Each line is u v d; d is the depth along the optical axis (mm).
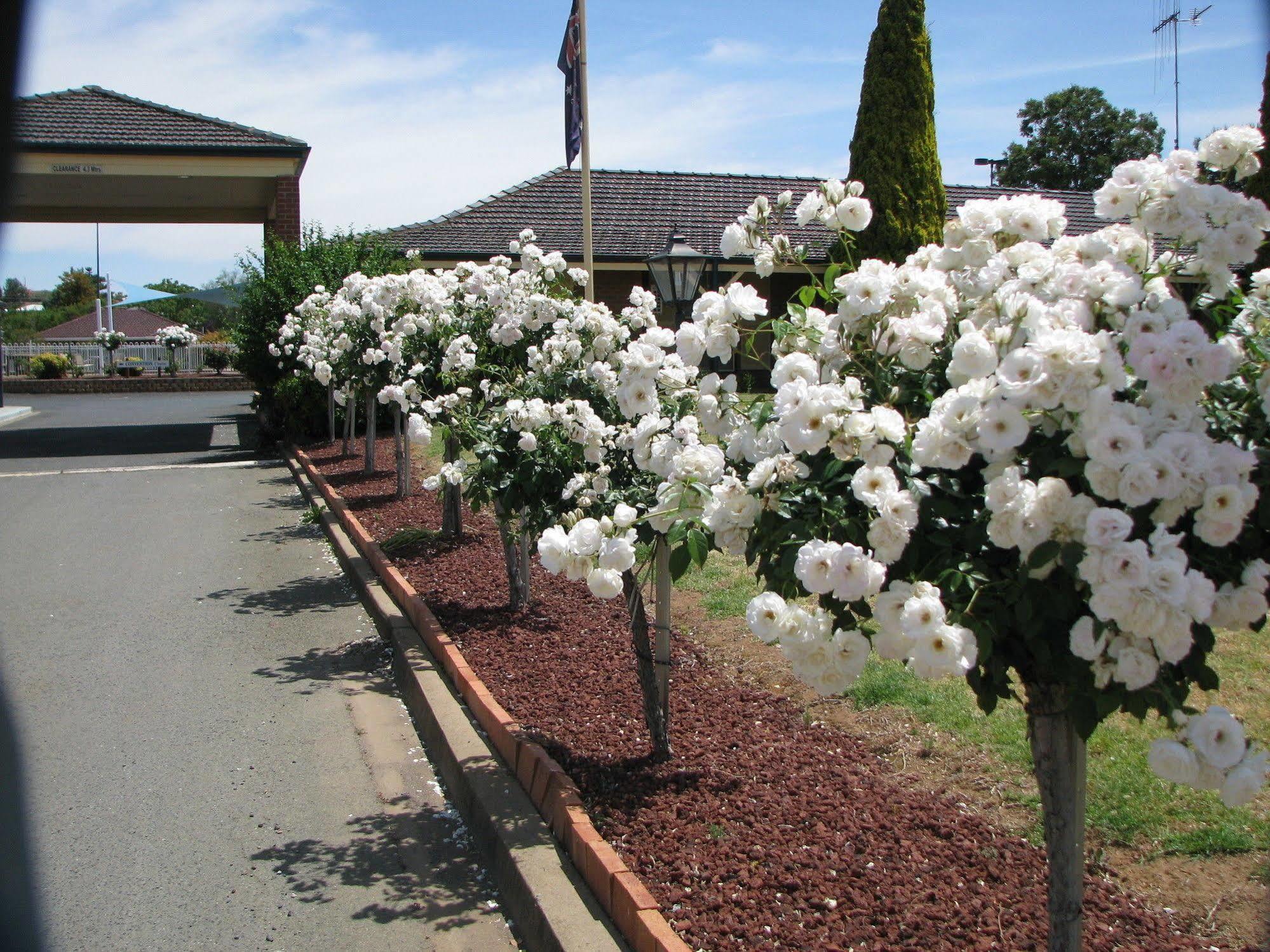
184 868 4047
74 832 4328
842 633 2408
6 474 14797
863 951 2908
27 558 9523
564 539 3141
